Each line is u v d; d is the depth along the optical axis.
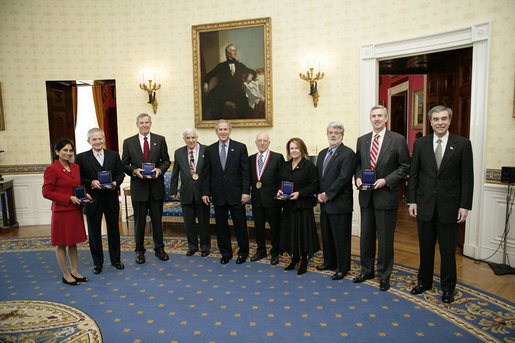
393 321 2.75
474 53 4.21
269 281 3.60
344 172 3.41
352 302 3.09
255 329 2.67
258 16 5.62
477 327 2.65
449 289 3.08
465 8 4.29
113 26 6.21
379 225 3.33
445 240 3.04
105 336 2.61
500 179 4.04
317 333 2.60
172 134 6.19
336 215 3.54
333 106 5.38
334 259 3.88
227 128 4.04
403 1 4.79
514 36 3.88
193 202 4.41
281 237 3.75
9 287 3.55
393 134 3.31
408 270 3.85
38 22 6.25
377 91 5.17
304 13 5.41
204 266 4.08
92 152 3.88
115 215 3.99
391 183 3.19
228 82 5.79
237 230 4.17
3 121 6.30
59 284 3.62
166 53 6.09
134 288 3.48
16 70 6.30
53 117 6.49
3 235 5.71
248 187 4.09
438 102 5.81
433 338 2.51
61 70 6.32
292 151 3.68
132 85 6.24
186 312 2.96
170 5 6.00
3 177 6.33
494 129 4.08
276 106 5.68
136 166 4.20
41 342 2.55
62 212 3.48
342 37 5.23
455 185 3.01
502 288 3.38
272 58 5.62
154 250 4.46
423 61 5.66
